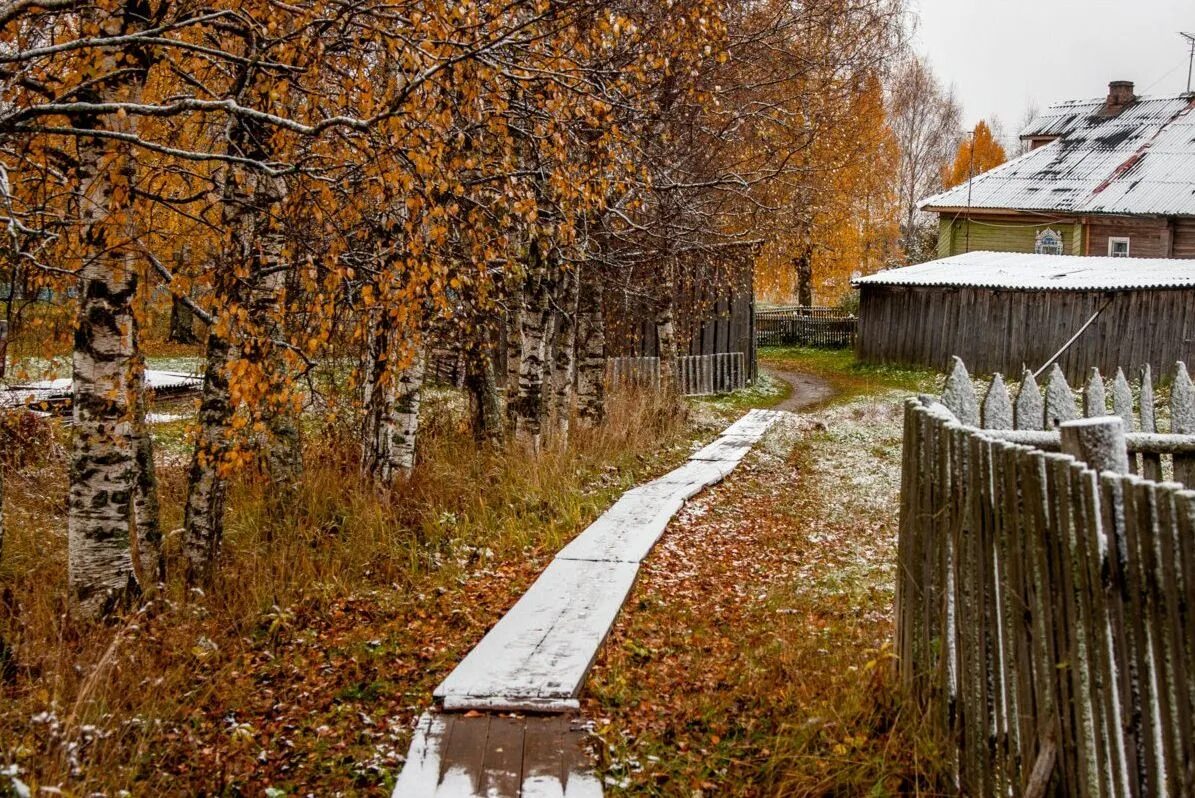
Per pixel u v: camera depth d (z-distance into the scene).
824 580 8.08
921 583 4.84
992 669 3.90
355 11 6.22
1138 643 2.89
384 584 8.09
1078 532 3.19
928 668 4.64
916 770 4.30
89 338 6.57
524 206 8.03
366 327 9.00
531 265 12.29
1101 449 3.80
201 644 6.46
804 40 18.08
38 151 6.89
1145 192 34.19
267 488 9.66
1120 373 6.04
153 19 6.66
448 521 9.52
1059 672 3.36
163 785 4.76
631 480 12.95
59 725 4.74
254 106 7.26
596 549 9.04
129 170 6.54
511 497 10.66
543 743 5.07
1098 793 3.15
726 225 18.38
